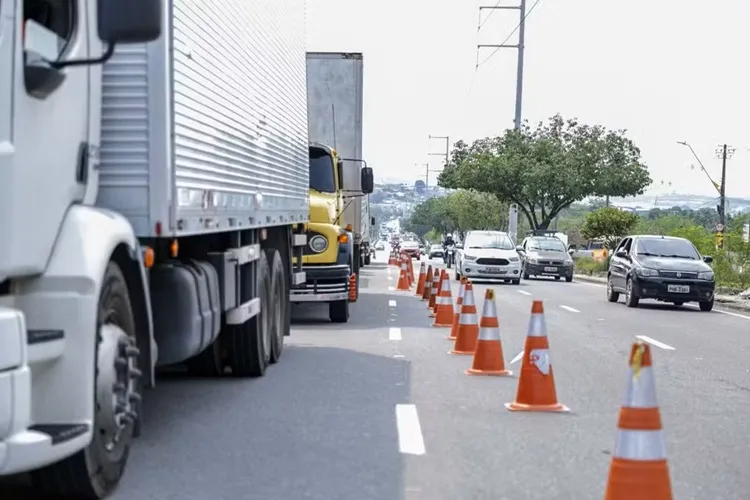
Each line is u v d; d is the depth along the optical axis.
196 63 9.20
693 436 10.12
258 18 12.48
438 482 8.03
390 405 11.46
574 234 97.50
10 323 5.81
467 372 13.98
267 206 13.19
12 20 5.95
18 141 6.05
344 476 8.18
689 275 28.56
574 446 9.43
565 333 20.59
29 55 6.16
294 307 26.30
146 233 8.17
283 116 14.57
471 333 16.33
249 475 8.16
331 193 21.75
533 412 11.15
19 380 5.84
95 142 7.45
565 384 13.35
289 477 8.12
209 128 9.73
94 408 6.80
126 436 7.52
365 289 35.97
